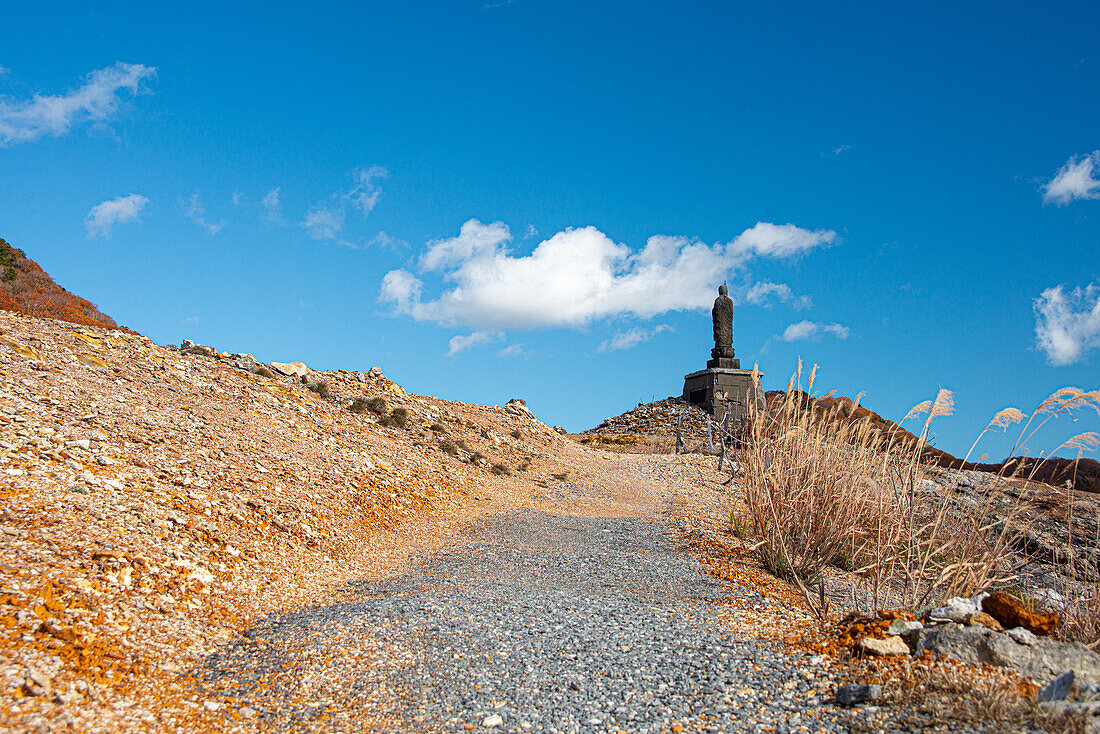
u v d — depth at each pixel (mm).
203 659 5594
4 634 4844
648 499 17609
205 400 13227
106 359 12891
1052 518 9766
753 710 4625
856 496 8977
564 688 5125
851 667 5117
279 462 11656
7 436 8117
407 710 4824
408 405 20641
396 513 12062
